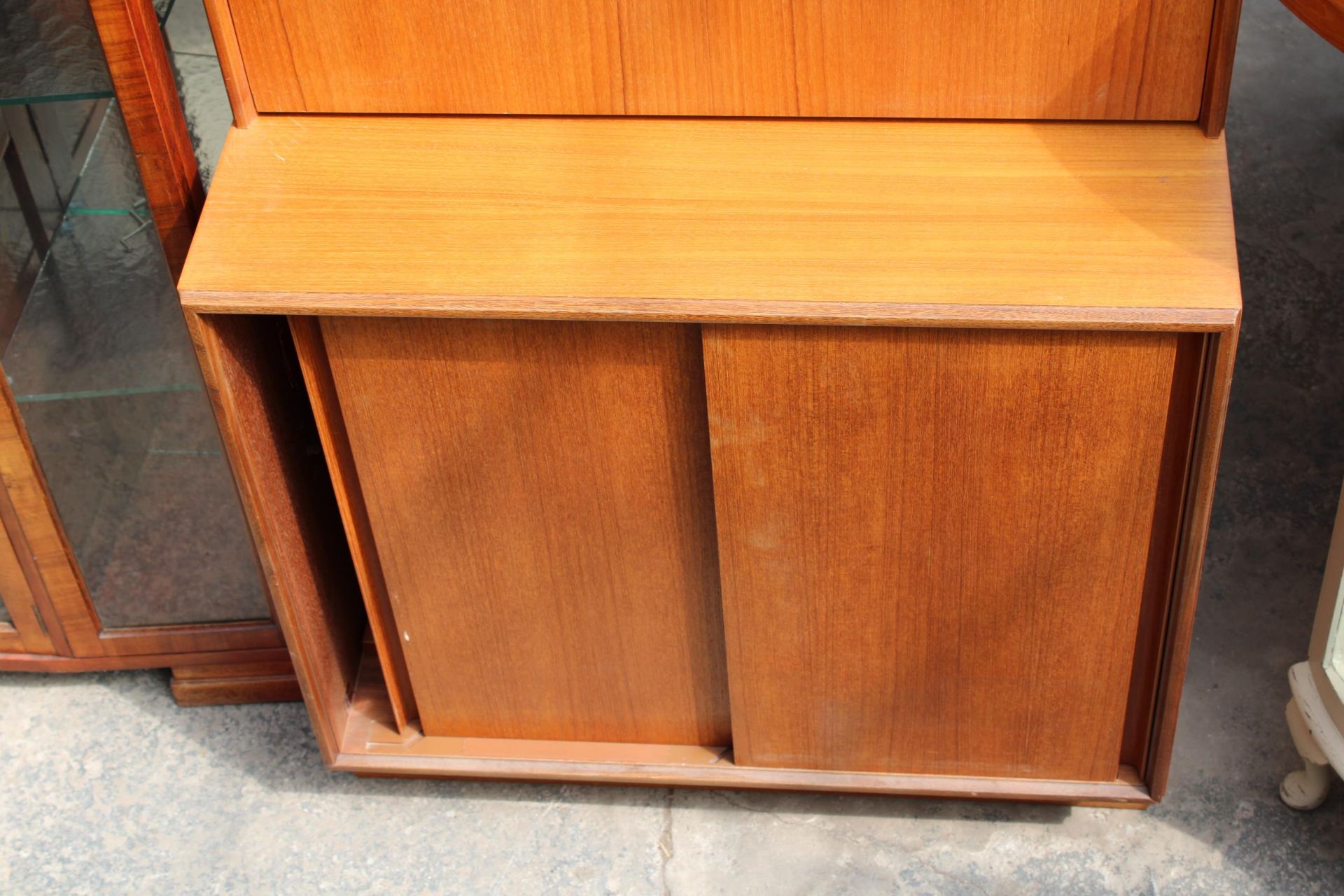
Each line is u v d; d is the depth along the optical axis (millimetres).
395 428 1516
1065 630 1581
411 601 1686
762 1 1406
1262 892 1734
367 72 1490
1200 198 1391
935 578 1551
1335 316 2498
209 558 1855
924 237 1377
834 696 1686
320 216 1438
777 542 1535
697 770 1787
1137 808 1823
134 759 1960
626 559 1614
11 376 1674
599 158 1470
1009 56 1418
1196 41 1390
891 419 1419
